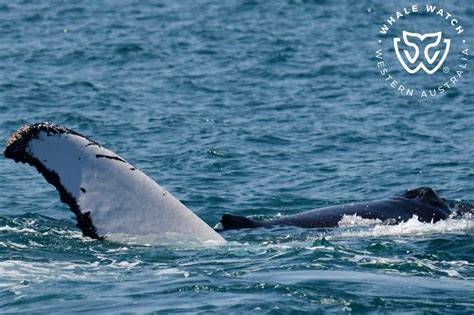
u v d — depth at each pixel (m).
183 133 110.38
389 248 62.69
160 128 112.88
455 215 72.50
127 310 49.75
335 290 52.62
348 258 59.69
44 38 182.00
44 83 138.12
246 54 167.62
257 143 105.94
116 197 60.72
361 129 113.00
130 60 161.00
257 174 93.44
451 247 63.50
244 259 59.19
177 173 93.44
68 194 60.41
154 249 60.47
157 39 180.75
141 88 138.50
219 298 51.31
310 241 65.00
